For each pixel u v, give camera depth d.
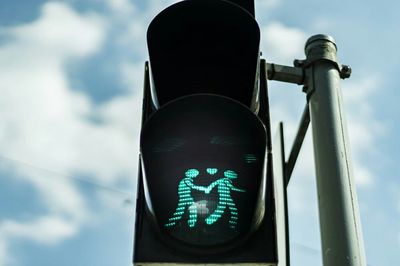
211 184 2.83
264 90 3.32
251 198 2.81
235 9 3.22
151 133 2.88
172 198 2.81
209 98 2.91
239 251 2.75
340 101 3.38
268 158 3.04
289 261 3.18
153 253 2.75
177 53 3.25
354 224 3.01
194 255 2.74
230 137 2.92
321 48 3.50
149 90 3.35
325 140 3.24
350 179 3.14
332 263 2.94
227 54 3.25
